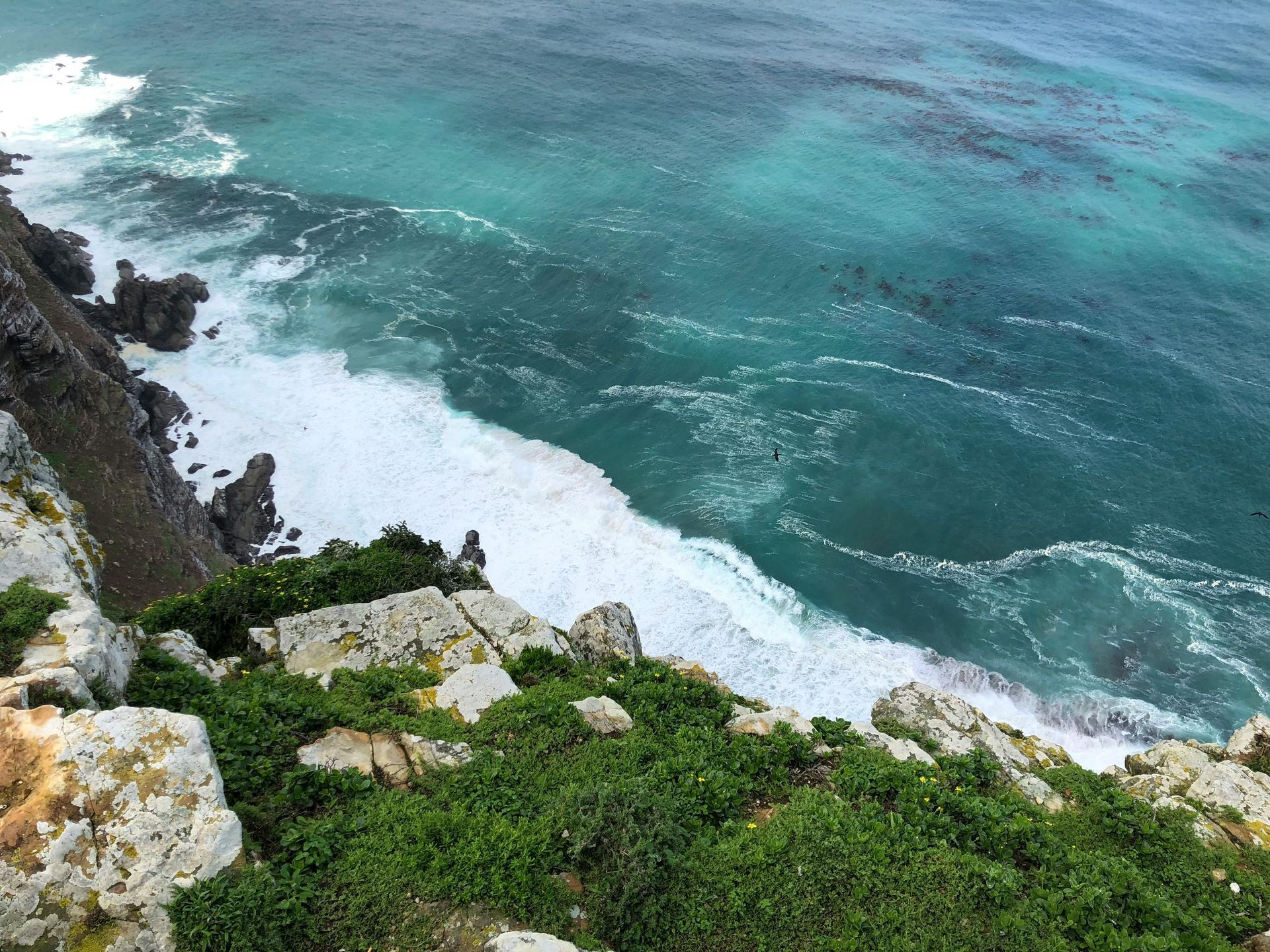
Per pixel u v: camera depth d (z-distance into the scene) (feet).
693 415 161.48
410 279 195.72
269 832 37.47
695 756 47.65
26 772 33.96
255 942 32.22
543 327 183.32
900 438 156.35
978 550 136.36
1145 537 138.00
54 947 30.45
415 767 44.06
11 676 39.99
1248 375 170.40
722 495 144.56
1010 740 66.59
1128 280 198.18
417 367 170.91
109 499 118.83
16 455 60.64
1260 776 60.13
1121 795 54.08
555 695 52.16
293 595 69.97
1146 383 167.84
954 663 118.62
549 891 36.94
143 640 52.85
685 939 36.45
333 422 156.15
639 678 59.36
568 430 157.58
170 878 32.60
